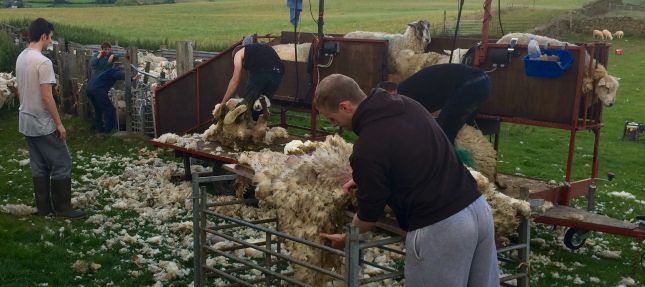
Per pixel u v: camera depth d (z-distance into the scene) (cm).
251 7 7981
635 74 2783
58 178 756
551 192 731
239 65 928
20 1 8431
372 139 346
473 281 366
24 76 730
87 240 685
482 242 359
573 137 754
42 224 726
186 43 1395
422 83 694
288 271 570
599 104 785
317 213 446
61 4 8869
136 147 1216
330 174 464
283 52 1070
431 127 356
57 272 596
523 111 794
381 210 355
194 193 495
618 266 690
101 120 1330
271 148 922
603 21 4250
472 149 701
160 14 6888
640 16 4631
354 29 4297
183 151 935
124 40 3212
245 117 906
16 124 1389
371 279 390
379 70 927
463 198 349
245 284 479
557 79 762
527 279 444
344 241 414
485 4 807
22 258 622
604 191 1053
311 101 1002
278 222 471
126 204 827
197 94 1138
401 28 4250
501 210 447
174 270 605
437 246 344
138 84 1348
